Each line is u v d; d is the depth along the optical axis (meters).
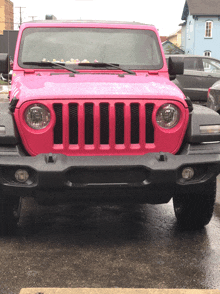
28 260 3.50
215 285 3.09
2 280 3.14
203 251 3.70
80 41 4.75
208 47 47.22
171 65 4.71
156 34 4.91
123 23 4.96
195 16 46.72
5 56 4.59
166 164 3.46
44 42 4.72
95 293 2.89
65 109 3.47
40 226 4.30
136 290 2.94
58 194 3.50
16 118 3.51
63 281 3.14
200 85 12.70
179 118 3.61
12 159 3.41
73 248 3.75
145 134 3.57
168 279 3.17
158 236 4.05
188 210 4.09
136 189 3.52
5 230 3.96
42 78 4.16
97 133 3.50
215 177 3.67
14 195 3.53
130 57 4.72
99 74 4.40
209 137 3.63
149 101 3.54
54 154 3.46
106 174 3.47
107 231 4.17
